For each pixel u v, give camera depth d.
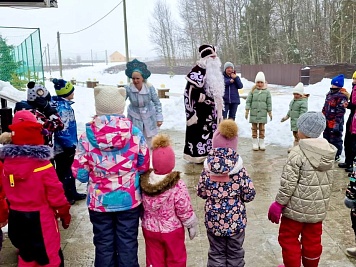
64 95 4.62
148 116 5.69
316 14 39.50
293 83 24.53
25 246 2.75
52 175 2.77
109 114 2.76
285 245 3.06
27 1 7.45
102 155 2.76
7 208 2.96
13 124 2.79
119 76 41.06
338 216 4.34
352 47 33.81
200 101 6.23
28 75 13.59
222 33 50.84
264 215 4.39
